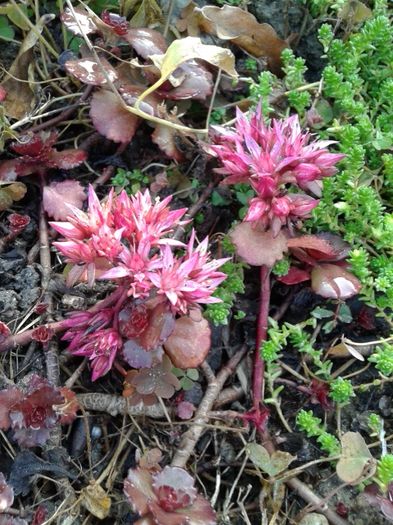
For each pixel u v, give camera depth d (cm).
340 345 22
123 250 19
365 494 20
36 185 25
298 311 24
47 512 20
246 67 27
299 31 28
